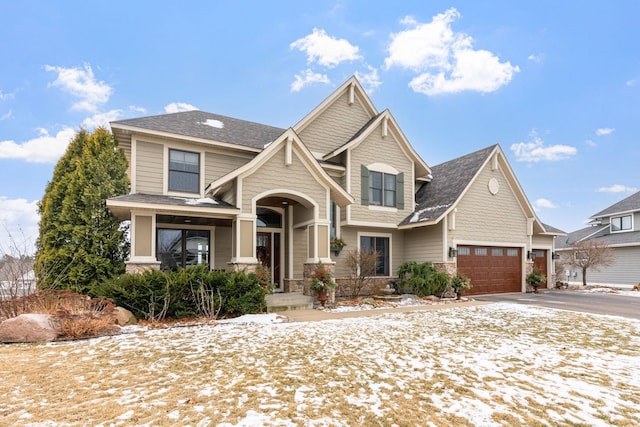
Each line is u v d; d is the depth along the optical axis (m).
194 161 12.84
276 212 14.16
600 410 3.88
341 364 5.37
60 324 7.08
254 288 9.90
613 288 19.30
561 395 4.27
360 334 7.41
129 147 13.05
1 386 4.43
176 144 12.53
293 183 11.59
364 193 15.02
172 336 7.15
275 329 7.89
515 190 16.86
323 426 3.46
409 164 16.36
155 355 5.79
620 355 6.00
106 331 7.40
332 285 11.48
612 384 4.64
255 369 5.11
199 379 4.70
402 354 5.93
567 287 18.95
